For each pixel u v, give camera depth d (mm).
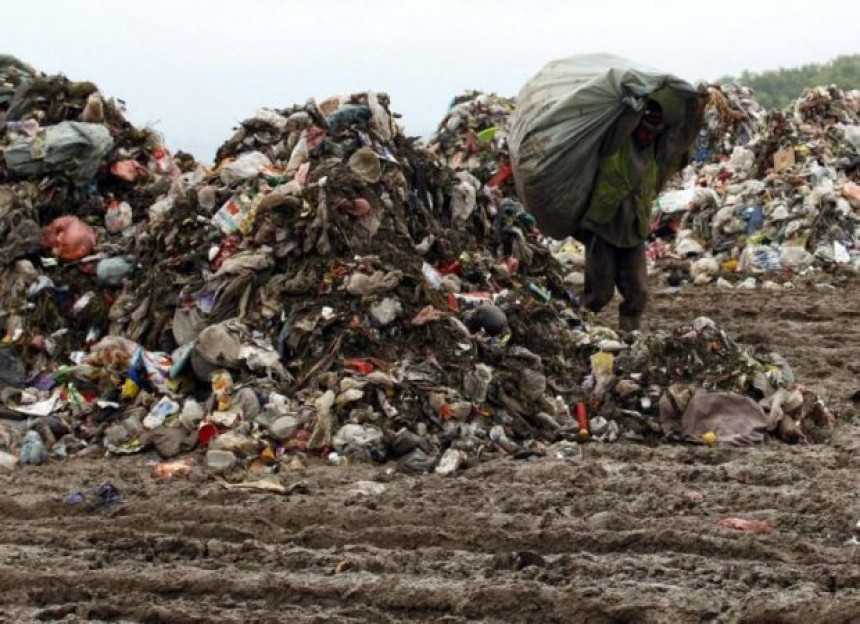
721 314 53875
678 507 26219
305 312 33062
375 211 34969
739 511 26141
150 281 34875
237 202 35344
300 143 37188
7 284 35719
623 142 39312
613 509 26156
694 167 81500
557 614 20828
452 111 68438
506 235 41438
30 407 32219
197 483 28312
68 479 28609
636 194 39875
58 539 24500
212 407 31141
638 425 32500
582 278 56531
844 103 80562
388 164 37375
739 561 23219
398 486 28078
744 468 28859
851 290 60438
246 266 33750
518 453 30453
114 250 36688
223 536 24859
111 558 23531
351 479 28609
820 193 66438
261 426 30594
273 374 31891
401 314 33188
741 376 33312
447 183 40156
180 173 40906
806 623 20297
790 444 32125
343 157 36906
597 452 30828
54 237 36406
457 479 28672
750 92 87562
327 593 21656
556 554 23781
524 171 39719
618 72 38938
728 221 67375
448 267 37000
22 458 30047
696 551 23703
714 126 83500
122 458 30469
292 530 25297
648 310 54906
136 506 26391
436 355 32656
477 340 33406
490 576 22391
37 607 21531
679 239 68188
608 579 22219
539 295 38750
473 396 32094
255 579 22156
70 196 37719
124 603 21375
